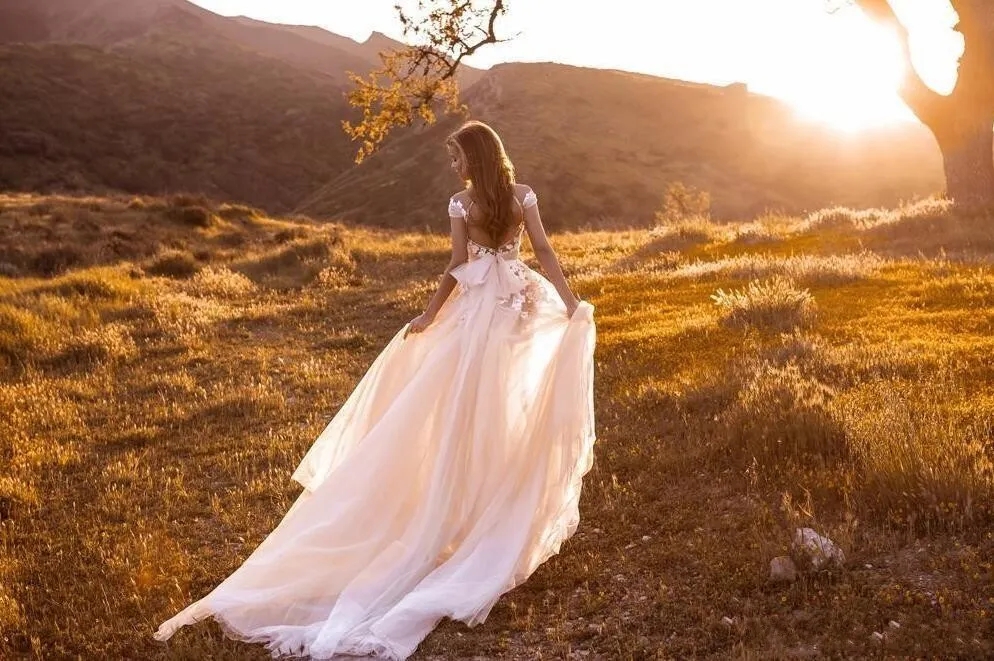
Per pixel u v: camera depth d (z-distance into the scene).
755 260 13.92
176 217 30.22
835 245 16.48
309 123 127.62
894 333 8.75
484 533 4.64
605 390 8.27
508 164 4.93
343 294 16.39
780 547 4.54
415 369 5.11
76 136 105.81
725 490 5.57
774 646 3.74
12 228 27.03
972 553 4.23
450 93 21.23
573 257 19.52
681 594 4.41
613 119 115.69
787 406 6.34
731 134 114.50
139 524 5.94
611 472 6.18
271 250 23.47
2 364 11.20
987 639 3.59
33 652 4.45
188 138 115.31
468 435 4.77
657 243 19.31
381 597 4.38
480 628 4.29
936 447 5.07
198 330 13.13
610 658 3.94
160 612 4.75
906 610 3.89
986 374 6.94
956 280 11.20
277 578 4.51
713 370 8.02
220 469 7.16
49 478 7.14
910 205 19.50
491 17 20.41
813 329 9.37
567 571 4.77
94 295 16.16
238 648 4.26
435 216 92.38
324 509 4.66
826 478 5.32
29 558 5.57
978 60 18.80
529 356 5.00
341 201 103.00
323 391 9.51
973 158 19.48
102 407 9.25
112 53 139.88
